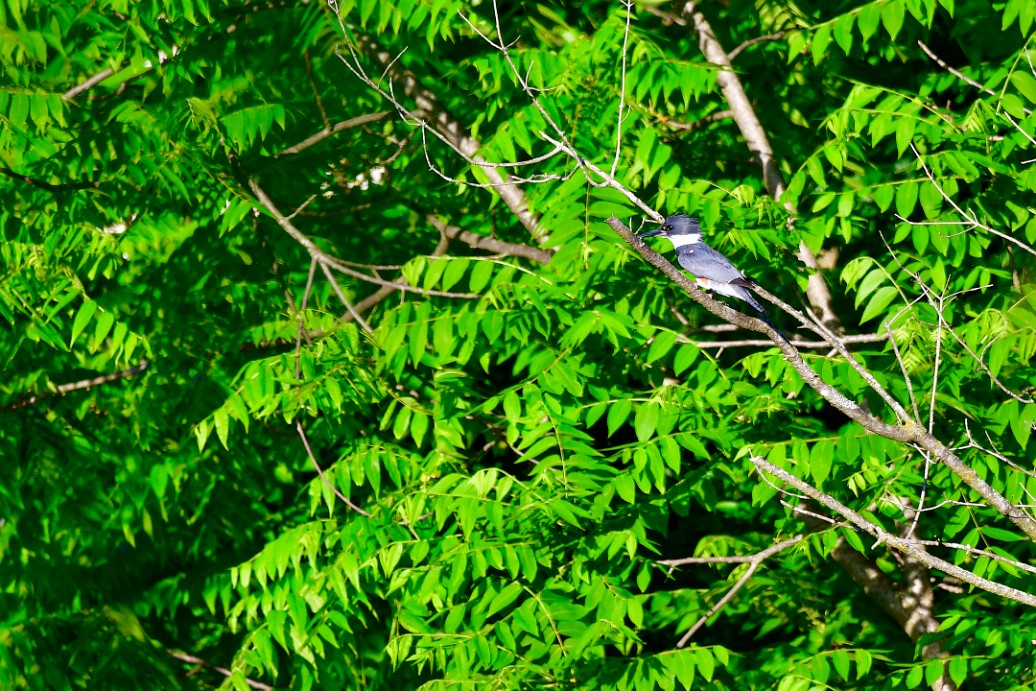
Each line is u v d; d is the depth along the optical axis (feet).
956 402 31.73
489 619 37.91
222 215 39.47
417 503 33.73
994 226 35.96
